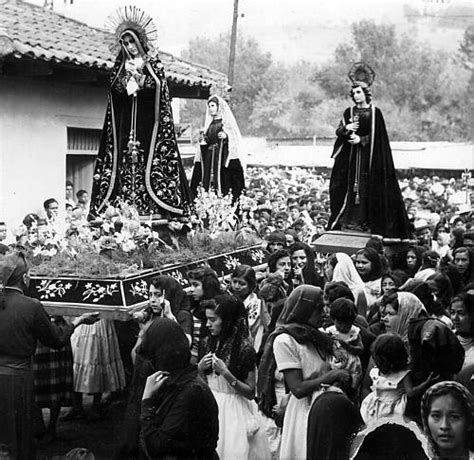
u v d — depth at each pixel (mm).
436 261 10820
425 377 6066
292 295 6199
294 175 32125
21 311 6969
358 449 5297
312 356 6062
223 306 6383
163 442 5145
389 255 12992
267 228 13781
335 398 5461
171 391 5238
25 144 13898
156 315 7629
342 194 13469
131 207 9656
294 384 5992
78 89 15234
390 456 5246
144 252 9180
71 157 15781
